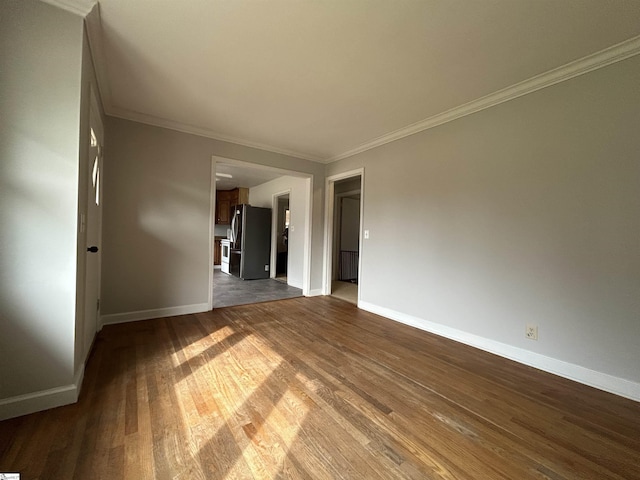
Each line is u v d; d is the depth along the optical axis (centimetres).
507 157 243
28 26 146
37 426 139
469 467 123
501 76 222
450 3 153
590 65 196
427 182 311
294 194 561
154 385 181
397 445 135
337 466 121
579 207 203
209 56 204
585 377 198
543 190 221
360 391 182
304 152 433
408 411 162
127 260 306
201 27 175
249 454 126
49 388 153
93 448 126
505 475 119
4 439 130
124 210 303
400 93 252
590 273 198
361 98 262
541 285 222
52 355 153
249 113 298
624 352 184
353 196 678
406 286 331
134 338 261
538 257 223
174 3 157
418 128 319
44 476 111
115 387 177
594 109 196
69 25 155
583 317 201
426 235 311
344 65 212
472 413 162
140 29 177
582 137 202
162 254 326
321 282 482
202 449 128
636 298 180
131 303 310
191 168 344
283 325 311
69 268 155
